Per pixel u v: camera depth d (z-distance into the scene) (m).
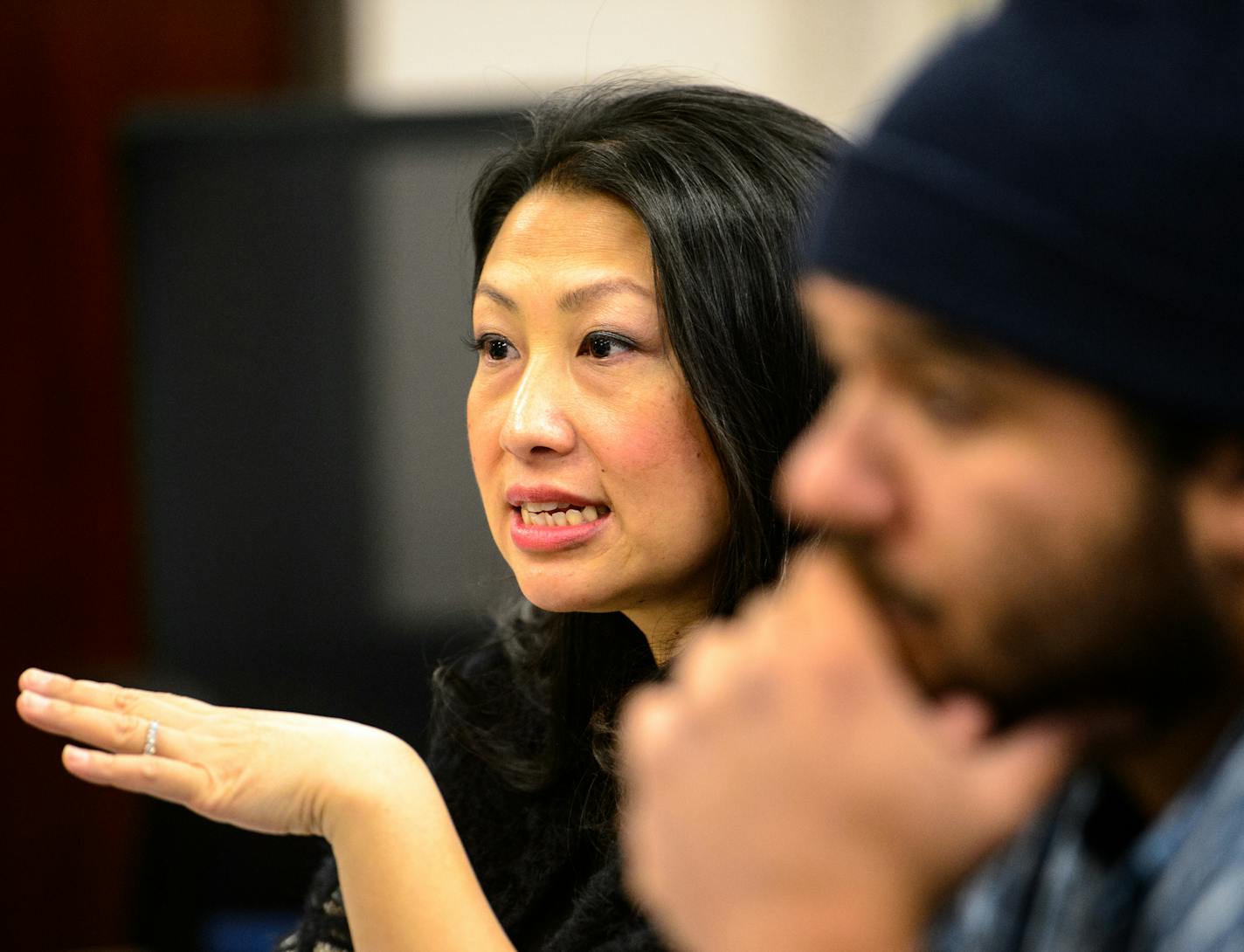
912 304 1.80
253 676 8.69
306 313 8.64
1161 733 1.95
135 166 8.66
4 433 10.97
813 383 3.96
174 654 8.73
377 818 3.61
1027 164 1.75
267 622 8.70
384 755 3.70
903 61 10.55
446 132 8.49
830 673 1.91
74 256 10.97
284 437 8.67
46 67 10.86
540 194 4.09
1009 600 1.82
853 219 1.86
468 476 8.58
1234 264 1.70
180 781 3.62
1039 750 1.89
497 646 4.79
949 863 1.88
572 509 4.02
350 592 8.65
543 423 3.92
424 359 8.57
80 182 10.97
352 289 8.61
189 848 7.61
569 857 4.26
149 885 7.59
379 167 8.55
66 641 11.08
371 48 10.96
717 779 1.94
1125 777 2.08
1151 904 2.02
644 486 3.94
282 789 3.64
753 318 3.93
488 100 9.00
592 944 3.79
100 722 3.65
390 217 8.56
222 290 8.66
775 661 1.95
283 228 8.62
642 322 3.93
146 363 8.71
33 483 11.00
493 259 4.09
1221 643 1.83
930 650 1.89
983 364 1.80
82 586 11.07
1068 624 1.82
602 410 3.93
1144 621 1.81
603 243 3.96
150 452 8.72
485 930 3.59
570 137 4.12
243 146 8.61
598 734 4.13
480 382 4.18
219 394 8.70
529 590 4.07
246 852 7.67
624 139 4.03
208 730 3.70
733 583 3.98
